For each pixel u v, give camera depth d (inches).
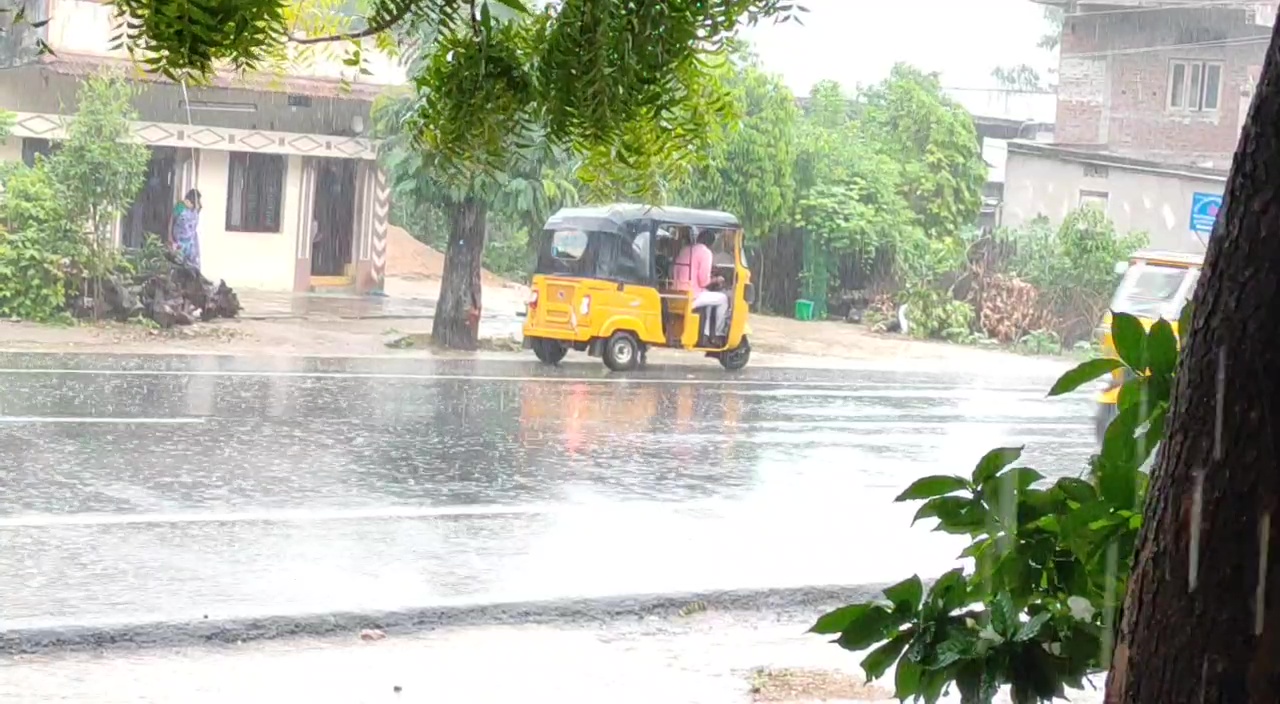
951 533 109.7
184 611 257.0
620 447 484.1
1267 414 70.9
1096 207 914.1
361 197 1019.9
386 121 774.5
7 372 603.5
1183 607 73.3
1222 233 73.2
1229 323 72.2
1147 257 568.7
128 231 951.6
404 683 224.2
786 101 957.8
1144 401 98.0
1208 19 828.0
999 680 98.8
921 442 526.9
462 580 288.0
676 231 761.6
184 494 370.0
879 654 104.5
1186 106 847.1
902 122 1050.7
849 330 1001.5
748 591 287.7
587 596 277.9
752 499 395.9
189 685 218.8
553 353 768.3
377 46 87.8
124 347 726.5
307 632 251.6
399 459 439.8
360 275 1024.9
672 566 307.9
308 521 342.6
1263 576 71.1
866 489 418.6
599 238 748.0
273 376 644.7
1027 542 103.7
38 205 790.5
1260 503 71.1
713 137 86.7
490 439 488.7
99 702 208.5
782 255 1037.2
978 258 998.4
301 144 964.0
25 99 878.4
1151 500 76.7
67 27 781.9
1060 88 912.9
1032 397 700.7
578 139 82.7
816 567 311.6
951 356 913.5
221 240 985.5
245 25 70.4
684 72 84.8
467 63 82.4
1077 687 100.4
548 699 218.8
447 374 693.3
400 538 327.3
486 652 242.7
